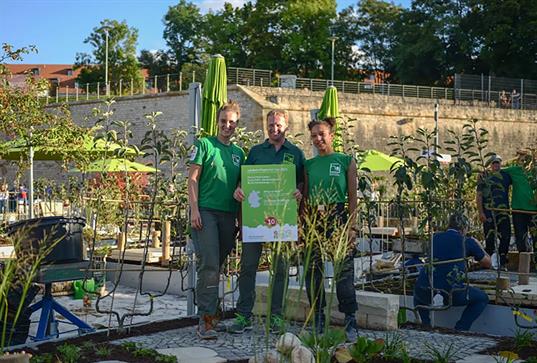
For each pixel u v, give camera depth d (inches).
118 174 483.8
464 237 325.4
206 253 279.3
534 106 1879.9
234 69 1508.4
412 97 1690.5
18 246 170.9
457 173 329.1
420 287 331.0
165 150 339.6
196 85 337.7
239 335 284.4
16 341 285.0
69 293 449.1
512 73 2199.8
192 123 337.7
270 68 2335.1
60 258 292.0
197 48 2982.3
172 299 445.1
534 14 2146.9
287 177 272.7
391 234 581.6
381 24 2536.9
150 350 251.0
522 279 361.1
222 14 2507.4
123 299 441.4
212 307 279.6
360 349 234.8
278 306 286.8
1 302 163.2
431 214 325.4
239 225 296.8
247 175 274.5
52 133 467.8
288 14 2343.8
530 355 256.4
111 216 464.8
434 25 2255.2
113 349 257.8
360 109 1587.1
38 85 474.9
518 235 475.2
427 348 262.2
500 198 469.1
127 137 380.2
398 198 337.1
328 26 2399.1
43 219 291.6
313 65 2384.4
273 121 285.7
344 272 277.4
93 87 2187.5
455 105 1712.6
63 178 1519.4
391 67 2514.8
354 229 277.1
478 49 2266.2
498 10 2182.6
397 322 304.0
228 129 287.0
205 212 282.2
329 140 283.4
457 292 321.7
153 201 335.3
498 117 1770.4
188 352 255.6
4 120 459.5
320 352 197.5
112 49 2822.3
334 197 271.6
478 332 327.3
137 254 494.6
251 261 287.0
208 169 282.8
